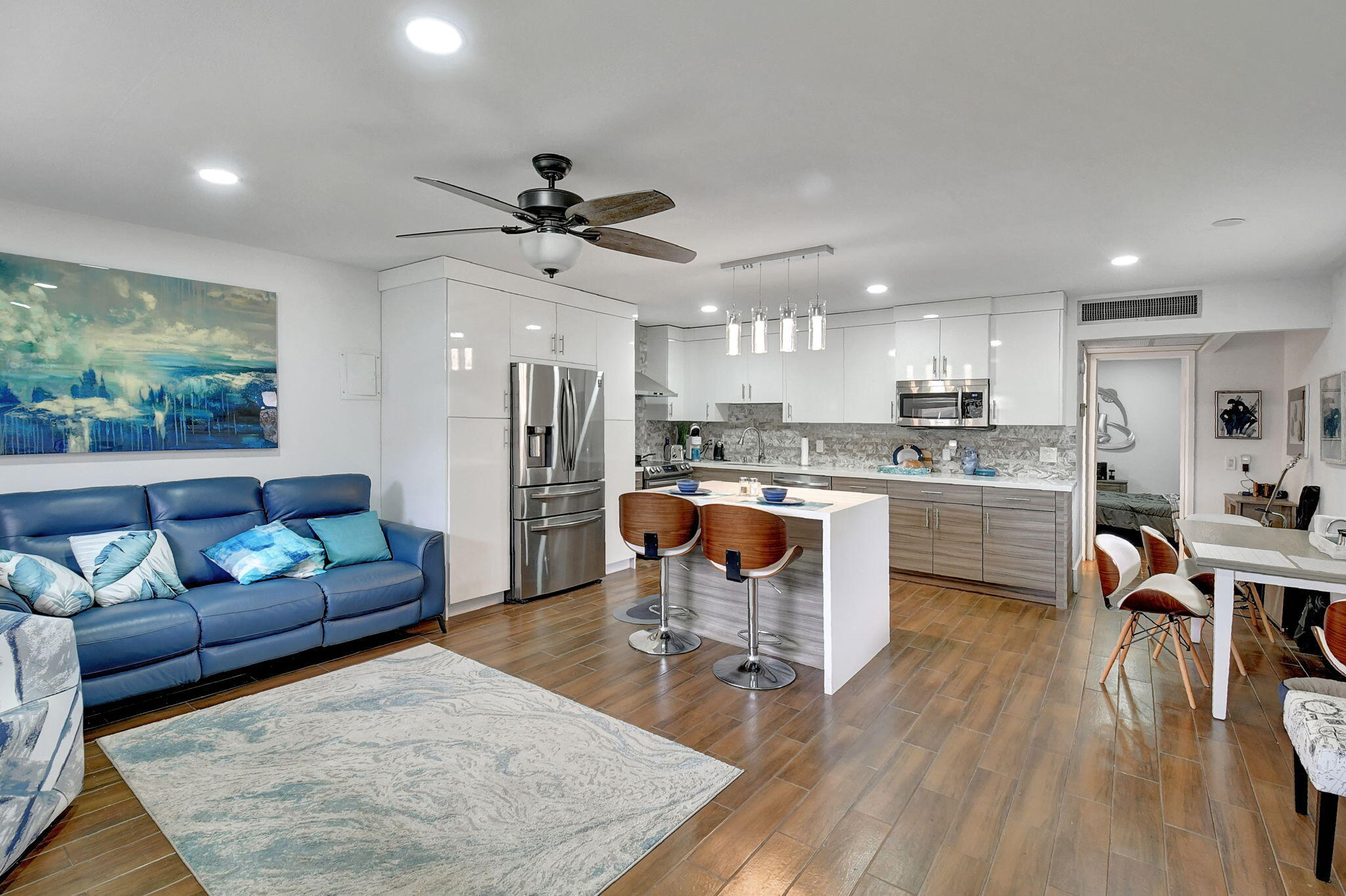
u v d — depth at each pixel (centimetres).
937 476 549
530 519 461
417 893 177
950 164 254
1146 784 234
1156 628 341
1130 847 200
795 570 350
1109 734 271
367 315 450
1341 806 219
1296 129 220
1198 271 427
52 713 206
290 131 226
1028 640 390
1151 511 673
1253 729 275
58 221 321
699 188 280
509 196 294
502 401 448
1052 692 312
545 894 177
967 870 189
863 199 293
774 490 348
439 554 392
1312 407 464
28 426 314
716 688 314
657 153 244
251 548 339
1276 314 447
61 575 274
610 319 538
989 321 520
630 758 249
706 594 390
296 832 204
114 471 344
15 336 310
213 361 375
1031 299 507
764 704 298
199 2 154
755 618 330
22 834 189
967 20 161
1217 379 565
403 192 289
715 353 682
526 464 456
